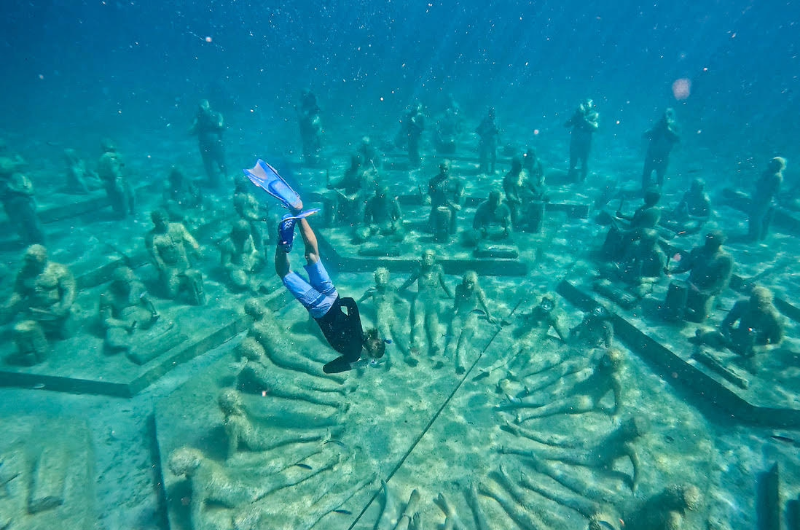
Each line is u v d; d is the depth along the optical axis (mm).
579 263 12641
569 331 9898
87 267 12102
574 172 19031
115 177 15000
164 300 11273
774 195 12906
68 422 7965
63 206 15617
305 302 3359
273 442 7012
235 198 12633
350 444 7340
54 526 6188
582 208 16422
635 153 24656
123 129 30266
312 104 20297
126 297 9906
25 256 8789
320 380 8578
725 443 7617
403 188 17688
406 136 22812
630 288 10883
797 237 14031
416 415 7902
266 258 12695
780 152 23281
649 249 10836
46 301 9172
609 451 6676
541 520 6117
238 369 9008
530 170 14961
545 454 7031
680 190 18625
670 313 9938
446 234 13578
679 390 8719
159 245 10820
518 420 7676
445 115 23766
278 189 3314
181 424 7652
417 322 9898
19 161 13109
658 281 11516
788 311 10258
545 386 8367
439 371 8906
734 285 11430
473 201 16828
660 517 5398
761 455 7379
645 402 8359
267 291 11570
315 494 6434
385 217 13773
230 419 6742
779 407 7664
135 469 7340
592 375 7812
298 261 14070
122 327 9578
